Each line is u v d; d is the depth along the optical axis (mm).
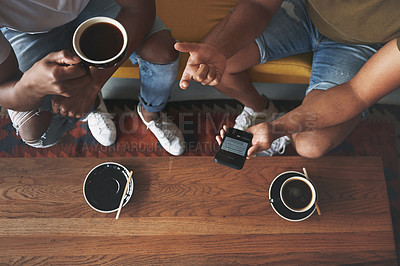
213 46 1109
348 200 1293
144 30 1227
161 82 1478
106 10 1285
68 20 1172
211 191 1271
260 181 1298
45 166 1262
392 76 1130
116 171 1265
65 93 907
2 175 1236
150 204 1238
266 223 1237
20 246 1155
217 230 1220
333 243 1227
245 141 1298
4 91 1025
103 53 827
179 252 1187
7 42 997
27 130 1421
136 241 1188
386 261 1224
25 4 1028
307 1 1443
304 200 1258
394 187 1949
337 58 1518
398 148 2049
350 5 1150
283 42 1573
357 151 2020
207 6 1699
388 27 1146
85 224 1196
